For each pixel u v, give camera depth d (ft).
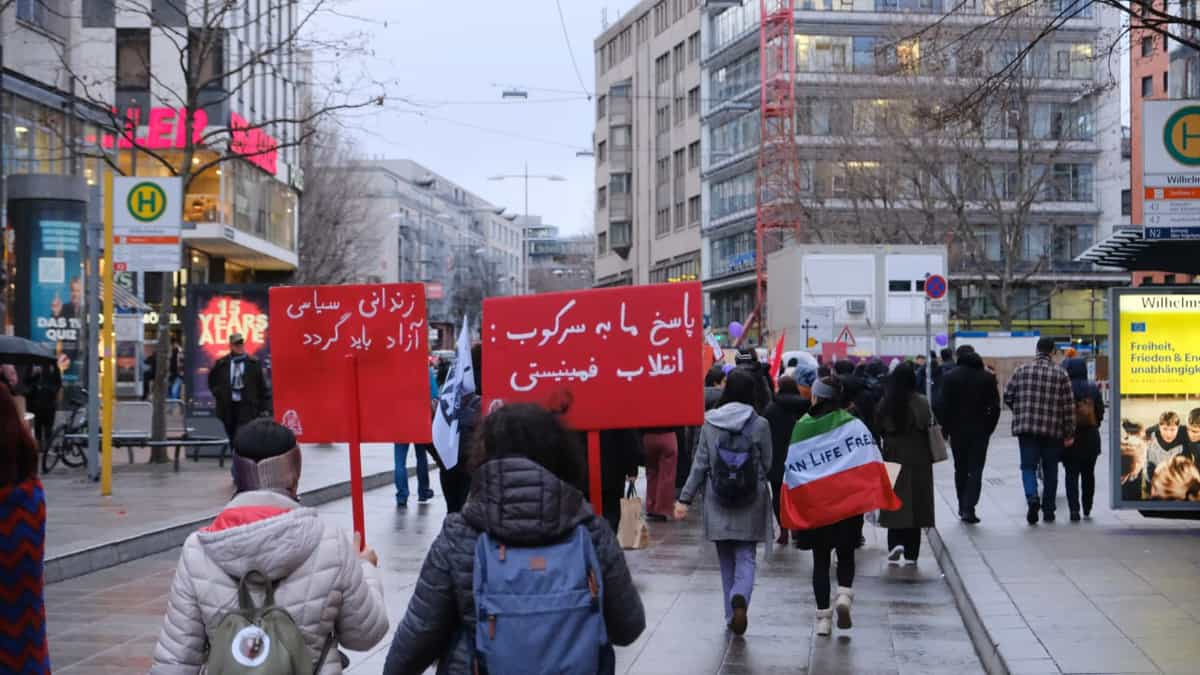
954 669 28.48
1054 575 36.94
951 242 172.96
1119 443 46.98
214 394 71.00
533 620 12.91
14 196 99.91
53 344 99.25
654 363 22.65
